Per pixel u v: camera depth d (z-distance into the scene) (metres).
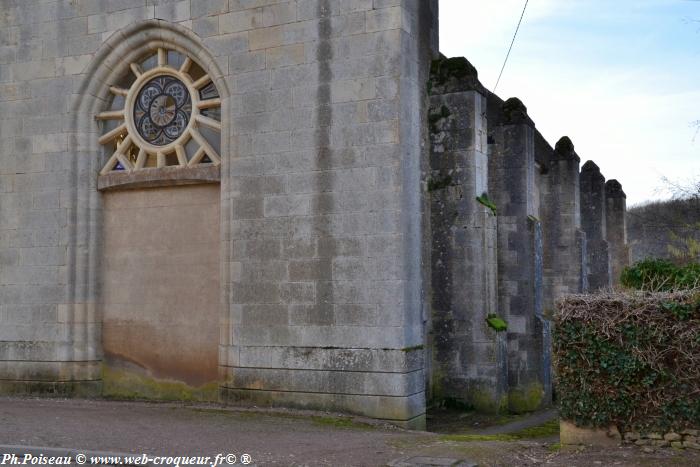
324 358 12.49
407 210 12.41
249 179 13.23
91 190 14.61
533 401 16.19
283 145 13.02
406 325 12.18
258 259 13.05
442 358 14.72
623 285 11.76
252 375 12.95
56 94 14.77
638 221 31.36
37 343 14.48
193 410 12.72
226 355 13.23
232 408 12.85
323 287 12.59
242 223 13.22
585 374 9.33
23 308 14.66
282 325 12.81
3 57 15.16
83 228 14.51
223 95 13.60
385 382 12.09
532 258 16.66
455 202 14.83
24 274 14.70
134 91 14.54
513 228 16.84
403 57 12.50
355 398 12.26
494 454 9.29
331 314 12.52
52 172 14.66
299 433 10.73
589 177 27.69
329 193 12.67
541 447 9.78
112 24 14.48
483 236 14.61
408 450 9.51
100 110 14.80
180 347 13.90
